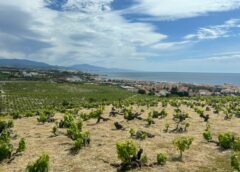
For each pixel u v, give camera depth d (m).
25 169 17.83
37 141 27.20
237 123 37.47
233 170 18.12
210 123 37.50
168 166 19.12
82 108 68.50
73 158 21.16
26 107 129.62
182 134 29.62
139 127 34.12
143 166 19.17
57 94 175.38
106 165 19.59
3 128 31.72
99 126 35.38
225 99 76.19
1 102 141.50
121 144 19.12
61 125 35.88
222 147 23.78
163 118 42.75
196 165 19.27
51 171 18.53
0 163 20.31
